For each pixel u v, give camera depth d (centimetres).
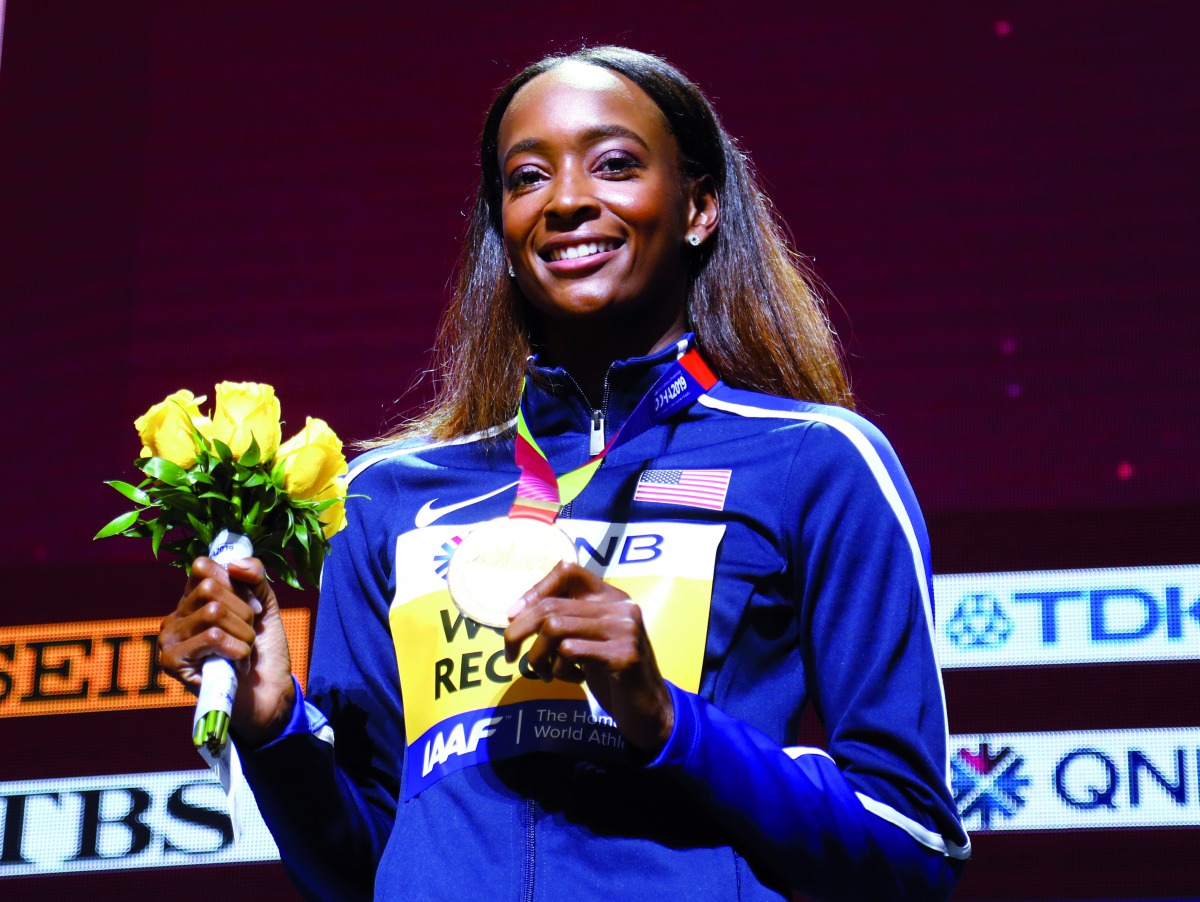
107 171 1544
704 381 548
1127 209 1369
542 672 443
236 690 485
